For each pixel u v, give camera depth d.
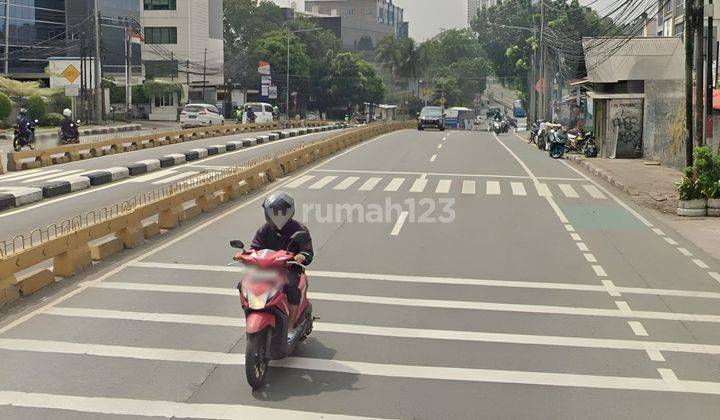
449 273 11.30
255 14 105.75
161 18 78.56
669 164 27.64
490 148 37.62
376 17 187.50
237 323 8.63
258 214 16.80
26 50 70.75
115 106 72.38
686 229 15.82
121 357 7.45
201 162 27.89
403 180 23.06
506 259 12.38
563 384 6.86
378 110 116.31
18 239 13.28
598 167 27.00
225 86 79.25
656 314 9.29
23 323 8.59
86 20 68.44
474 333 8.40
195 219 16.09
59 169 24.59
